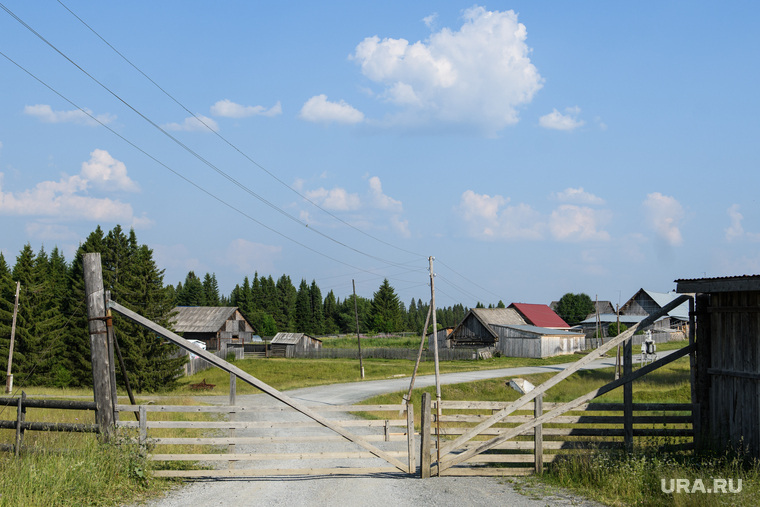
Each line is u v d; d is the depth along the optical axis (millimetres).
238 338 77750
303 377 50719
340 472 11555
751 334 10742
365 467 12469
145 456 10812
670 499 8820
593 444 11898
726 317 11438
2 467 9672
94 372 11273
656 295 83938
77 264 63438
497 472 11633
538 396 11867
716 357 11703
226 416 23156
